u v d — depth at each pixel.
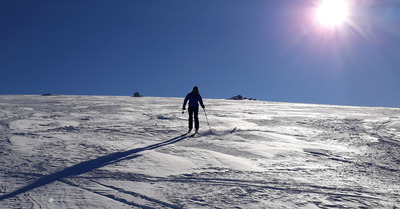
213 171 5.33
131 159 5.93
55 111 15.05
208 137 8.82
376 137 9.71
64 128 9.82
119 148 6.98
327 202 3.97
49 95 31.03
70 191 4.16
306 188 4.55
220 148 7.25
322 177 5.20
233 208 3.66
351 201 4.05
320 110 20.31
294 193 4.30
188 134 9.30
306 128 11.45
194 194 4.15
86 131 9.33
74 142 7.51
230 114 15.78
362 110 20.83
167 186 4.47
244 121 12.80
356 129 11.39
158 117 13.55
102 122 11.52
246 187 4.52
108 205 3.68
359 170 5.79
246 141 8.27
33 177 4.79
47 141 7.54
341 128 11.61
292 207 3.75
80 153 6.39
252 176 5.10
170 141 8.05
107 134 8.90
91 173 5.03
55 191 4.15
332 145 8.27
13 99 22.83
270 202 3.91
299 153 7.05
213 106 21.64
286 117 15.02
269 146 7.64
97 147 7.02
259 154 6.76
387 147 8.10
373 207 3.84
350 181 5.01
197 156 6.36
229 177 5.00
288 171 5.50
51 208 3.54
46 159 5.85
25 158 5.89
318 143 8.51
